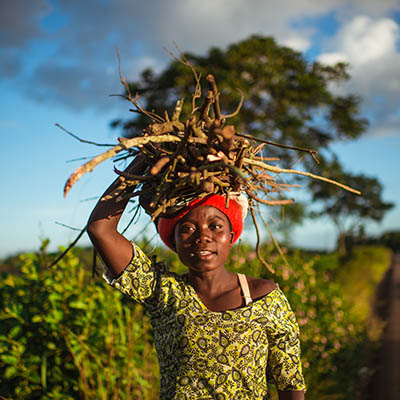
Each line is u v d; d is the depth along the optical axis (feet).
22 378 9.48
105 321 10.39
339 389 15.61
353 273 55.06
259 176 5.87
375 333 27.07
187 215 5.57
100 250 5.63
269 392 11.21
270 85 42.04
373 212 115.34
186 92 37.19
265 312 5.48
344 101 45.16
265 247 19.01
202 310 5.44
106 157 4.77
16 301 10.15
